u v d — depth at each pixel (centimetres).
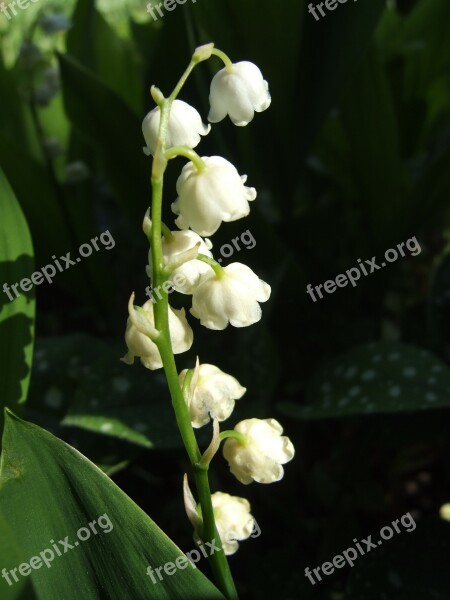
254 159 17
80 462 8
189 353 15
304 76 15
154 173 7
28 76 17
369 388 13
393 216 16
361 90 15
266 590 14
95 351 15
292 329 17
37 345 16
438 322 15
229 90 8
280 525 16
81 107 15
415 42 19
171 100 7
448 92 21
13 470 8
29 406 15
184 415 8
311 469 17
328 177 21
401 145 21
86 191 19
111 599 9
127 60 21
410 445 15
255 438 9
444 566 12
